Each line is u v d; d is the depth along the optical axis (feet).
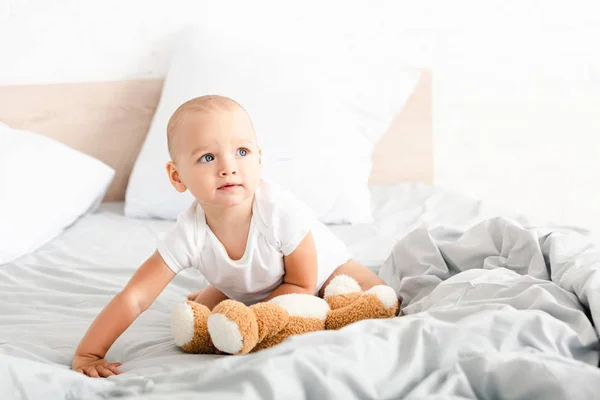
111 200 7.72
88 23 7.59
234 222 3.88
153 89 7.66
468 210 6.48
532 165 8.49
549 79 8.32
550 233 4.17
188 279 4.84
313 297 3.70
